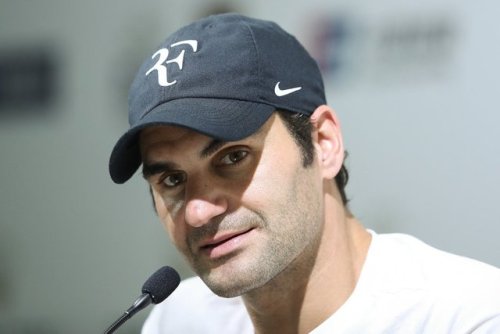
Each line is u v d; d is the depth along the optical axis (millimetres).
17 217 11711
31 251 11648
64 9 11266
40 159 11500
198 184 4609
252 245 4629
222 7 10328
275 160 4672
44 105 11438
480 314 4777
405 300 5023
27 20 11469
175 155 4586
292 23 9945
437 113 9211
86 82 11141
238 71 4727
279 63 4949
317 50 9820
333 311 5133
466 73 9078
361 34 9617
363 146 9586
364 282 5184
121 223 11016
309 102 5035
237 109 4605
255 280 4672
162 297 4969
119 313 11047
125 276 11000
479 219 8953
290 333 5254
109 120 11008
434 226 9195
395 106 9430
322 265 5047
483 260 8922
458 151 9094
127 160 4875
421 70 9305
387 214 9438
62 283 11430
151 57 5059
